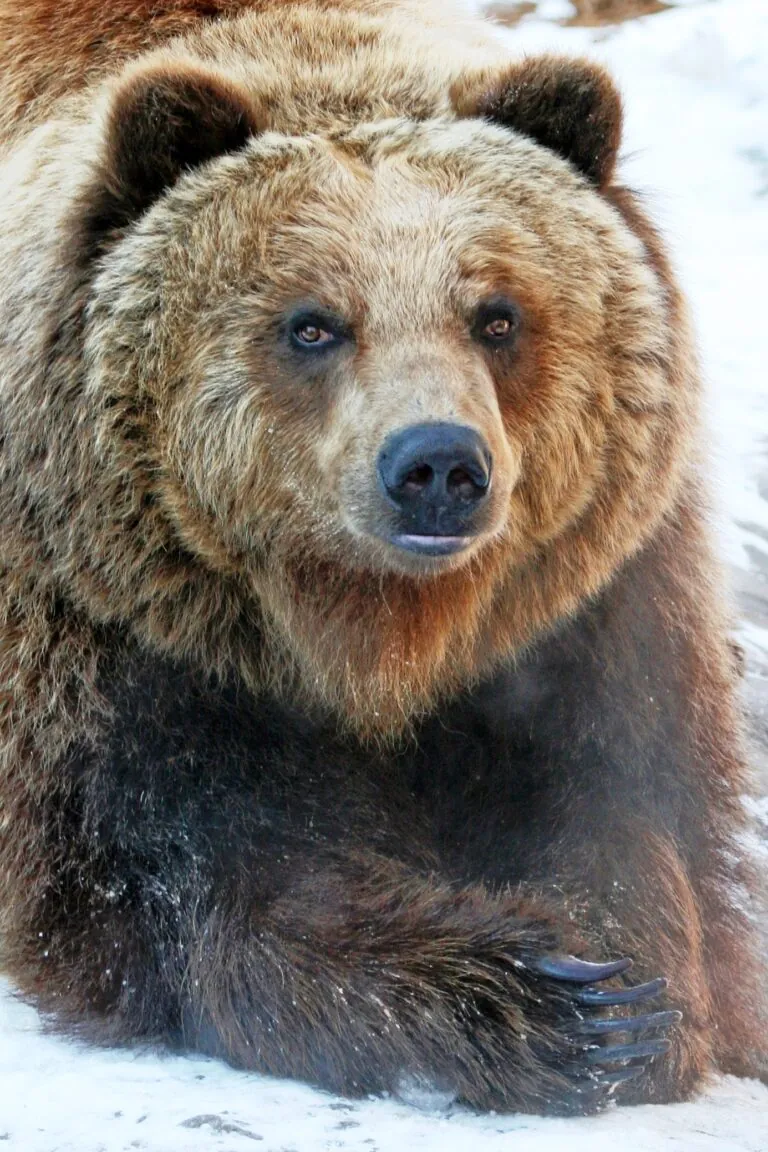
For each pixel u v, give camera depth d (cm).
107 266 971
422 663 999
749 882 1172
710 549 1125
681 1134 834
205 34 1111
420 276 939
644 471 1019
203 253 960
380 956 921
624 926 1011
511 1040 902
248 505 960
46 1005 963
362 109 1027
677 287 1077
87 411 961
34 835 984
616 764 1045
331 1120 806
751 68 3341
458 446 864
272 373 948
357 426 909
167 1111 792
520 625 1023
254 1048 916
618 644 1046
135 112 972
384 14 1187
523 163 1012
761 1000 1166
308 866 962
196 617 984
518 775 1059
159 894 955
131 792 970
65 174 1027
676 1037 990
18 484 988
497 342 958
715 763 1109
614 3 3559
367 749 1044
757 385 2328
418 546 895
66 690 988
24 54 1145
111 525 964
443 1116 886
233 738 992
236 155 991
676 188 2991
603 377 1000
